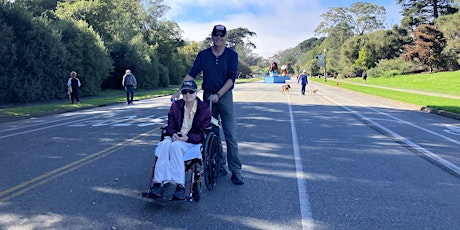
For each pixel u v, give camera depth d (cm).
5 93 2364
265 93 3191
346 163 706
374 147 859
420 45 6047
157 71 4878
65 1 4484
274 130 1110
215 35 548
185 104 524
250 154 782
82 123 1324
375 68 7331
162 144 493
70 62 2941
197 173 489
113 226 413
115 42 4309
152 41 5856
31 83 2512
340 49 9844
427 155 775
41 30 2612
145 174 622
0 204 482
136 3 5784
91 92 3234
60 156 763
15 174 625
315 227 411
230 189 547
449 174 629
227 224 420
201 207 473
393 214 448
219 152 569
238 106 1906
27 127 1255
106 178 598
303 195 519
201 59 565
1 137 1032
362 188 551
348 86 4472
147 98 2891
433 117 1455
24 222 425
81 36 3122
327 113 1577
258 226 414
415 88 3781
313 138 974
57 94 2811
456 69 5962
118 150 819
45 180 588
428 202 491
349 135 1022
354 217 439
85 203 485
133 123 1288
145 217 439
